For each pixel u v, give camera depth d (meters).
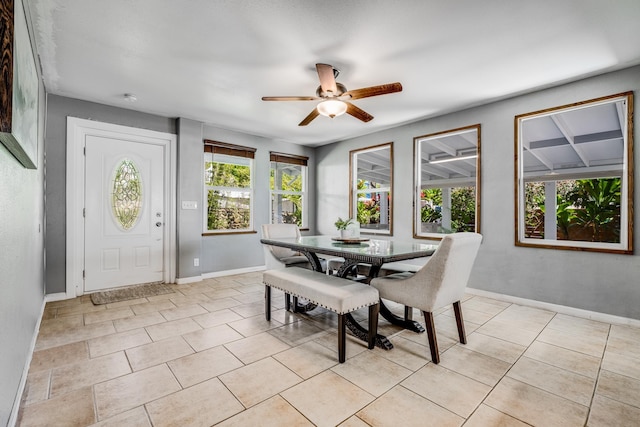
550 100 3.20
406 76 2.93
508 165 3.50
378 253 2.37
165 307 3.23
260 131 4.99
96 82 3.10
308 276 2.64
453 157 4.87
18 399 1.57
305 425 1.47
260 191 5.29
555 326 2.75
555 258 3.16
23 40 1.47
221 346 2.32
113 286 3.87
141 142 4.04
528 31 2.21
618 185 3.06
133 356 2.14
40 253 2.89
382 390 1.76
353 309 2.15
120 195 3.90
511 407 1.62
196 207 4.40
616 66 2.74
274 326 2.74
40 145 2.81
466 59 2.61
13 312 1.48
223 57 2.59
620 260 2.80
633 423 1.50
